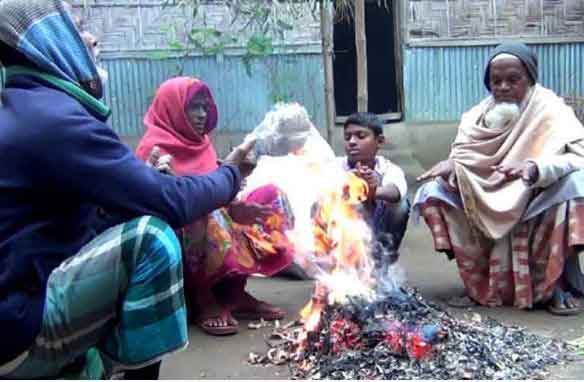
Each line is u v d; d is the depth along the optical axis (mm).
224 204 2369
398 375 2609
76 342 2105
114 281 2082
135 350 2121
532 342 2967
